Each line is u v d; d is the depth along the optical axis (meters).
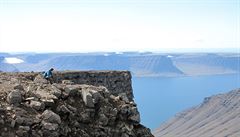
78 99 28.19
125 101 30.16
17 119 23.98
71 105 27.39
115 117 28.12
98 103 28.34
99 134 26.86
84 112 27.28
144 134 28.97
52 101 26.31
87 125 26.97
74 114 26.75
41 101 26.16
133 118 29.02
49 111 25.28
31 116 24.75
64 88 28.53
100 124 27.36
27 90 27.25
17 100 25.55
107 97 29.66
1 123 23.55
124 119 28.75
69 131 25.64
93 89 29.33
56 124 24.89
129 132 28.00
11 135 23.19
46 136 24.36
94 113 27.77
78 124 26.44
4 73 42.59
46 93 27.38
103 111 27.97
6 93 26.39
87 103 27.77
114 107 28.77
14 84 29.03
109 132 27.38
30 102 25.94
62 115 26.27
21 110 24.91
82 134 26.09
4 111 24.39
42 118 24.94
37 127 24.34
